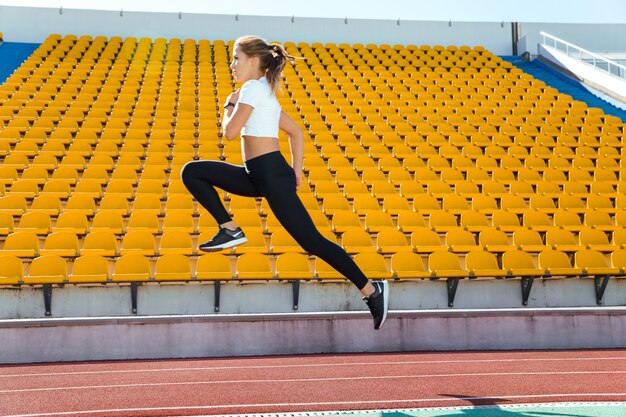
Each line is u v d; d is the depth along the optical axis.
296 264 8.11
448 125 15.46
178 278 7.60
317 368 4.91
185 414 3.34
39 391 4.01
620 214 10.51
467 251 8.97
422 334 6.16
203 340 5.89
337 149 13.38
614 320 6.42
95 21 21.48
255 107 2.93
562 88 20.34
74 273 7.56
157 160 12.09
